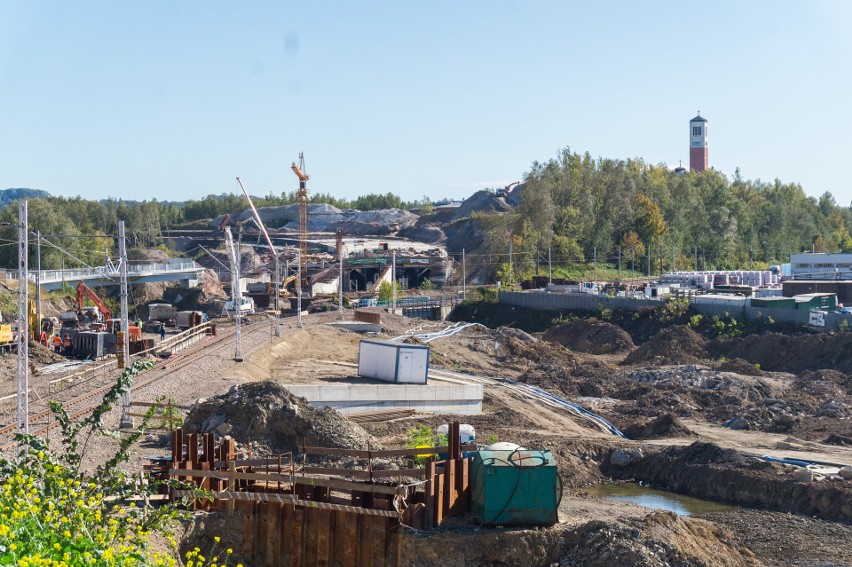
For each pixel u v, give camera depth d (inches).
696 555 1316.4
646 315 4992.6
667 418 2395.4
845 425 2449.6
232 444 1302.9
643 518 1376.7
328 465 1589.6
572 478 1969.7
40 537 710.5
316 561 1178.6
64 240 7022.6
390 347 2551.7
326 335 3878.0
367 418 2203.5
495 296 5974.4
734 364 3503.9
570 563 1206.3
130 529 868.0
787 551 1503.4
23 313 1326.3
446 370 3348.9
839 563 1445.6
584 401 2933.1
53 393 2155.5
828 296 4611.2
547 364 3757.4
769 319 4350.4
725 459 1946.4
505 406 2603.3
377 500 1205.1
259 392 1720.0
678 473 1950.1
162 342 3009.4
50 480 819.4
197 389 2281.0
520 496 1233.4
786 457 2034.9
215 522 1183.6
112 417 1867.6
